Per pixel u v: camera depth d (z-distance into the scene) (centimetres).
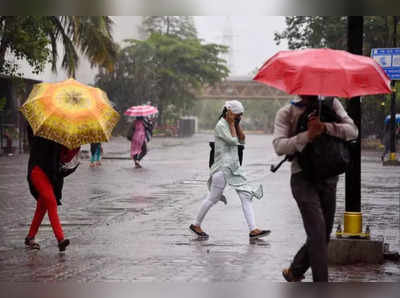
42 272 761
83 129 829
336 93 545
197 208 1330
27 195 1557
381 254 793
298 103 601
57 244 933
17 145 3859
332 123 595
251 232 975
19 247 912
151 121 2558
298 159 599
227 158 979
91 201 1448
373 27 4362
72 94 845
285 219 1171
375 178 2081
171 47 7862
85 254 864
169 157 3334
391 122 2814
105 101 864
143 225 1106
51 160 859
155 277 736
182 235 1008
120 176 2131
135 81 6650
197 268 781
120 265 798
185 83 8256
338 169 590
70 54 2953
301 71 549
